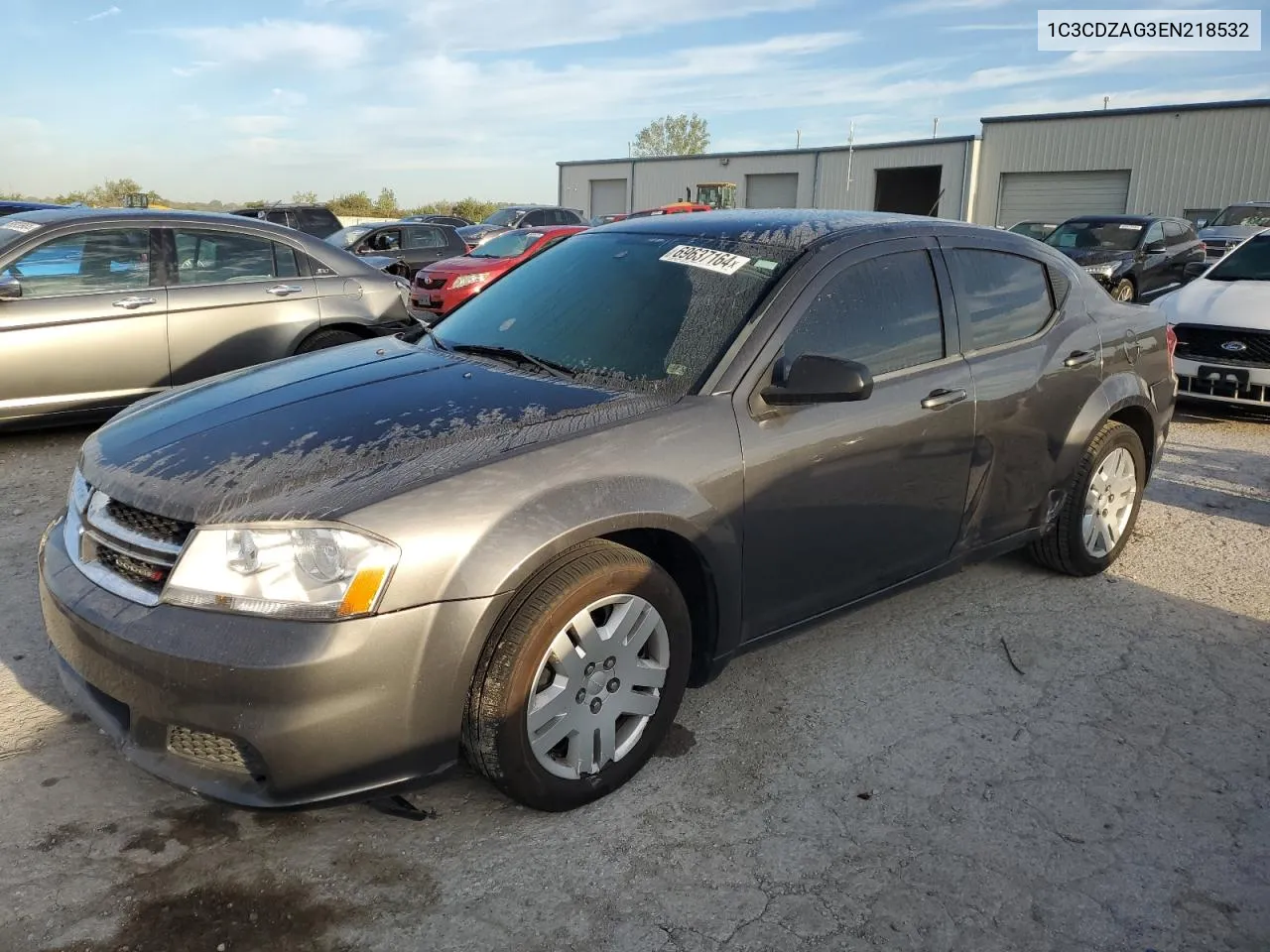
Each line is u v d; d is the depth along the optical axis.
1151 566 4.68
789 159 41.81
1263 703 3.42
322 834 2.64
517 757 2.53
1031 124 34.69
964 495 3.66
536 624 2.49
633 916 2.36
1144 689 3.50
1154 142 32.19
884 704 3.37
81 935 2.26
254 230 6.96
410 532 2.34
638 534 2.94
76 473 2.97
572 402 2.90
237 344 6.80
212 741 2.36
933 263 3.61
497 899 2.41
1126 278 14.48
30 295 6.14
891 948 2.28
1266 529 5.25
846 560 3.32
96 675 2.44
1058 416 3.99
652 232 3.79
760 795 2.85
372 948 2.25
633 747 2.83
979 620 4.05
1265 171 30.17
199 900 2.39
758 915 2.38
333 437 2.70
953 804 2.82
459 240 18.16
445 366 3.29
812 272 3.22
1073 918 2.39
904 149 37.97
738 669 3.61
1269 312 7.45
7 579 4.24
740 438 2.92
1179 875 2.55
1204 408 8.27
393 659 2.31
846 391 2.85
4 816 2.67
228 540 2.34
